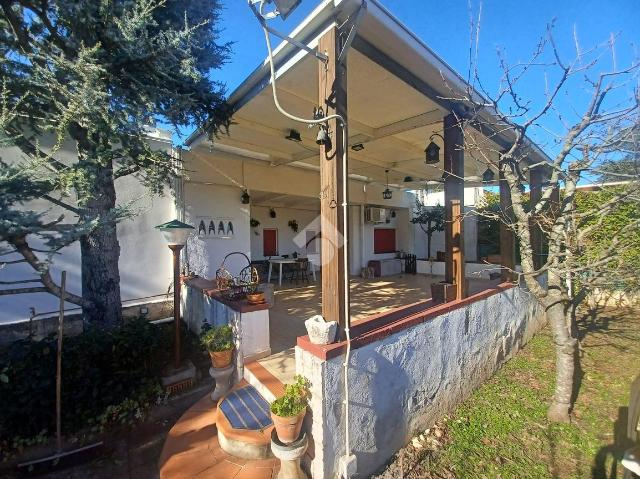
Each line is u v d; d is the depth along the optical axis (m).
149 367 3.59
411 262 10.62
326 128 2.49
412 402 2.99
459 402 3.68
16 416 2.81
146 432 3.04
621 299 7.37
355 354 2.43
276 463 2.42
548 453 2.87
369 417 2.54
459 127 3.73
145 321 3.87
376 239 10.95
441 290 3.78
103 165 3.39
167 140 5.84
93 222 2.84
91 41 3.14
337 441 2.31
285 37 2.28
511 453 2.86
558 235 3.35
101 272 3.92
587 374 4.35
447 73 3.31
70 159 4.74
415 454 2.82
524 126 3.01
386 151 6.30
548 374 4.43
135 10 2.89
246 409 2.79
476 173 7.67
